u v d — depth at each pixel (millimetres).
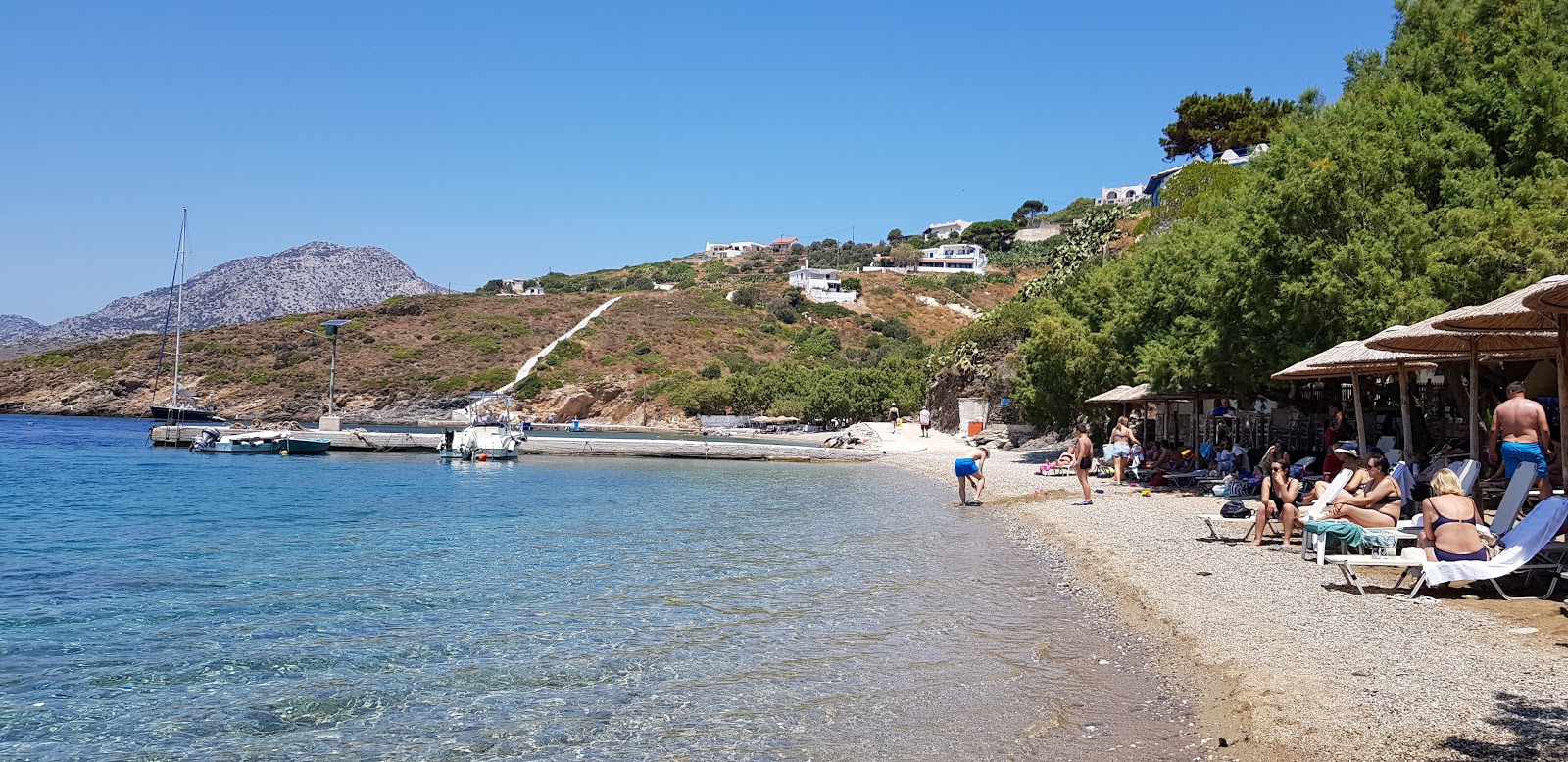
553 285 179000
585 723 7848
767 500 28172
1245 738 6859
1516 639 8711
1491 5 24719
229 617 11969
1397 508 12898
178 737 7676
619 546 18219
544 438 56875
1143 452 31906
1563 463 10617
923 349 121188
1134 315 35844
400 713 8180
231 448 56000
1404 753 6211
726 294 148250
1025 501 25469
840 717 7887
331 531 20922
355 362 112875
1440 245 19500
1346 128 22516
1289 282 21297
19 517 23984
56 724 8016
